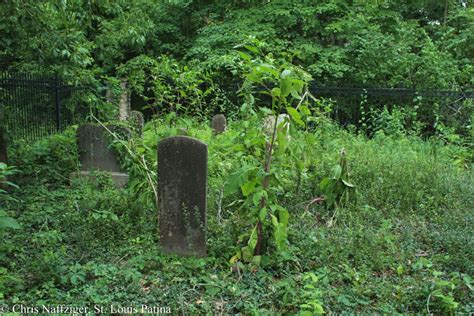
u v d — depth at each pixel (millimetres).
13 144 8258
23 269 4137
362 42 13891
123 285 3930
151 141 6312
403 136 10805
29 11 7527
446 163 8516
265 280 4090
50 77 11000
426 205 6145
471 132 10602
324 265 4375
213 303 3723
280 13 14852
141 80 10867
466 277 3922
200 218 4504
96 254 4559
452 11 16219
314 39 15383
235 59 11078
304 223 5348
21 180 7000
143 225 5223
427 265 4246
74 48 8414
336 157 7148
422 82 13461
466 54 15172
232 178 4145
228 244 4629
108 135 6902
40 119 10906
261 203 4215
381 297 3799
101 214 5484
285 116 4195
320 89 12656
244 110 4668
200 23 17578
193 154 4438
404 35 14578
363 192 6418
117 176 6941
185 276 4172
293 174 6348
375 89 12461
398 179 6812
